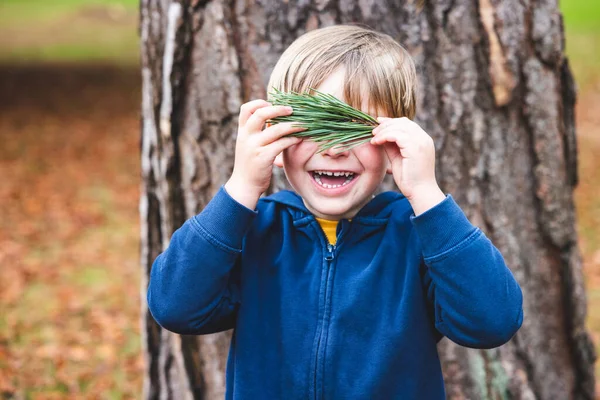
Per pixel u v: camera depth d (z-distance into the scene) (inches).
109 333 184.2
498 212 95.7
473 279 59.3
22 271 227.9
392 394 63.9
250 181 63.4
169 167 94.8
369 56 64.5
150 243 101.0
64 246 256.1
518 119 95.4
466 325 60.6
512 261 97.1
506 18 91.9
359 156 62.3
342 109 61.8
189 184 94.7
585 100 526.3
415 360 64.1
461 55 91.6
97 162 390.9
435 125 92.7
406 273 64.7
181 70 92.3
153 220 100.5
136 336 183.5
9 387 152.2
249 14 89.4
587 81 601.6
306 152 62.8
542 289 100.9
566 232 100.3
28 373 160.2
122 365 166.6
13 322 188.9
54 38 952.3
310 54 65.1
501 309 59.8
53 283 220.1
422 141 61.2
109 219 290.7
